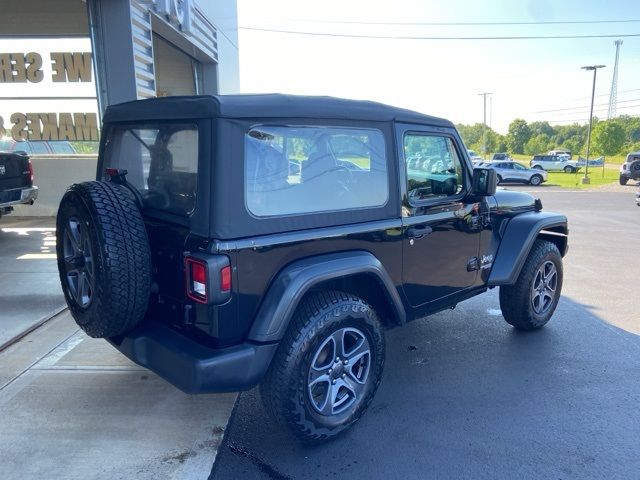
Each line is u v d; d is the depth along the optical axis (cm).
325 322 285
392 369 410
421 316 375
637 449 306
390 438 316
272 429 324
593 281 692
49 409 334
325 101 298
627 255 872
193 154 263
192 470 277
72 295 301
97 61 739
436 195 370
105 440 302
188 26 967
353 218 307
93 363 399
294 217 278
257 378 267
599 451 303
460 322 518
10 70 1071
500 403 358
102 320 271
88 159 1061
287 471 284
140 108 304
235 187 255
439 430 325
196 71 1318
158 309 292
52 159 1050
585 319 531
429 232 356
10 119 1080
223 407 341
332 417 301
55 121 1083
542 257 460
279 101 276
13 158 810
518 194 467
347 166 305
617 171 4559
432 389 378
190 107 263
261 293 268
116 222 265
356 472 283
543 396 368
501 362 424
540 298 479
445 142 376
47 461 282
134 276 267
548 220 459
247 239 259
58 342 438
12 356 411
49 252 755
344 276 291
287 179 277
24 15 1097
